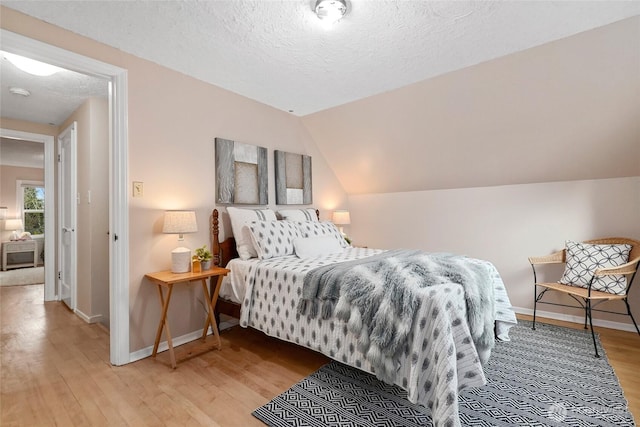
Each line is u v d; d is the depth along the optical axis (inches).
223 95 118.9
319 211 166.6
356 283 74.3
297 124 154.1
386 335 65.0
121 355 88.7
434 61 97.1
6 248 241.1
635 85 88.7
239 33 82.0
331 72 104.8
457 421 53.2
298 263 97.8
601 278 102.3
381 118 135.3
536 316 127.6
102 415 66.1
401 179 160.4
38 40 75.6
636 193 109.7
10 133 147.4
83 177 131.0
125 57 91.4
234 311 104.1
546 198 126.1
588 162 113.1
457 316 62.1
